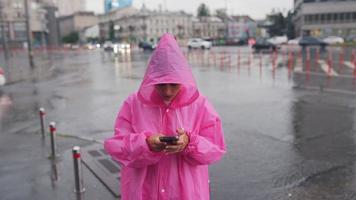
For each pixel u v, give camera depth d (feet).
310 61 85.40
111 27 422.00
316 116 29.96
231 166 18.98
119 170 18.45
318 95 39.91
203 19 464.65
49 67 98.22
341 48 131.03
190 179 7.83
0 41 304.09
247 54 128.88
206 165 8.24
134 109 7.97
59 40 400.88
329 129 25.86
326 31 272.51
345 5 262.26
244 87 48.60
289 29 365.20
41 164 20.13
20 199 15.81
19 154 22.06
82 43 424.05
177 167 7.83
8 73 81.51
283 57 105.81
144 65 95.14
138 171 7.84
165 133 7.74
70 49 273.13
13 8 321.11
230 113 32.09
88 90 50.72
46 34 372.99
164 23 421.18
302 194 15.58
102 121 31.04
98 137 25.89
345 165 18.81
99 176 17.67
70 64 108.27
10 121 32.24
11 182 17.65
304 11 281.13
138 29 409.90
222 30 447.42
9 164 20.22
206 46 184.75
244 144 22.75
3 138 26.00
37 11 345.72
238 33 340.59
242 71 71.05
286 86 48.21
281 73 64.59
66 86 55.98
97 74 74.28
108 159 20.26
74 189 16.60
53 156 21.33
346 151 21.01
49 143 24.40
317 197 15.29
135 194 7.80
